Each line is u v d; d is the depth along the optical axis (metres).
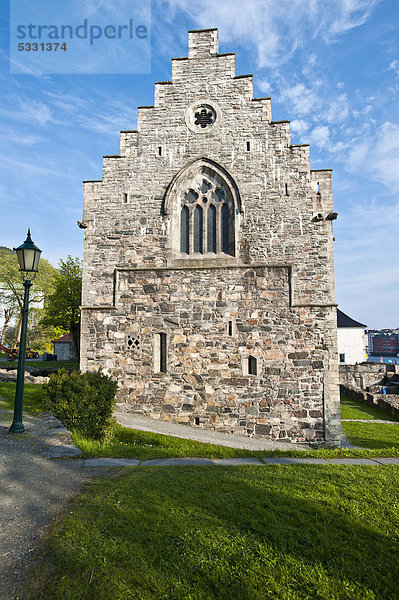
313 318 13.30
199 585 3.39
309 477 6.27
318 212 13.77
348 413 19.95
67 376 9.97
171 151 14.73
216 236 14.38
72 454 7.24
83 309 14.31
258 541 4.07
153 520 4.46
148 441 10.08
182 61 15.07
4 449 7.25
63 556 3.76
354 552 3.94
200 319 13.77
